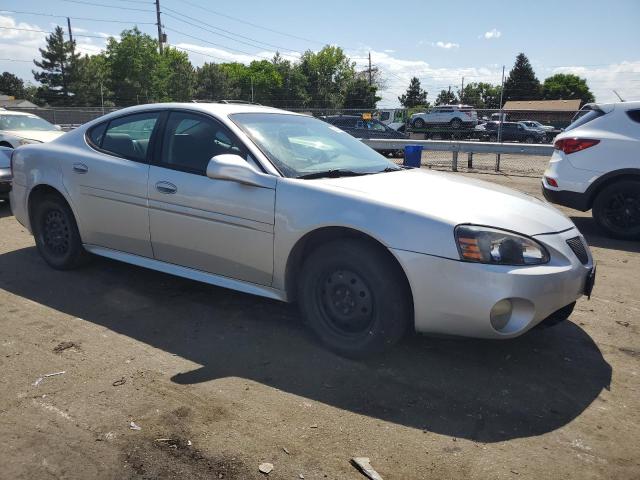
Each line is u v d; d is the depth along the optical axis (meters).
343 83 92.06
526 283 2.96
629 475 2.38
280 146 3.84
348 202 3.25
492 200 3.43
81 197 4.46
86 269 4.96
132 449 2.47
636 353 3.58
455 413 2.83
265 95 89.19
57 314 3.98
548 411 2.87
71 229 4.70
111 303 4.20
